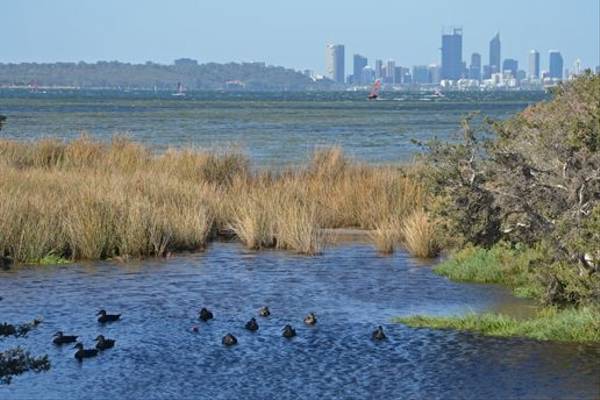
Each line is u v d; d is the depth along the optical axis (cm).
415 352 1431
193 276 1995
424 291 1836
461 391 1255
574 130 1673
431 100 18625
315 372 1348
